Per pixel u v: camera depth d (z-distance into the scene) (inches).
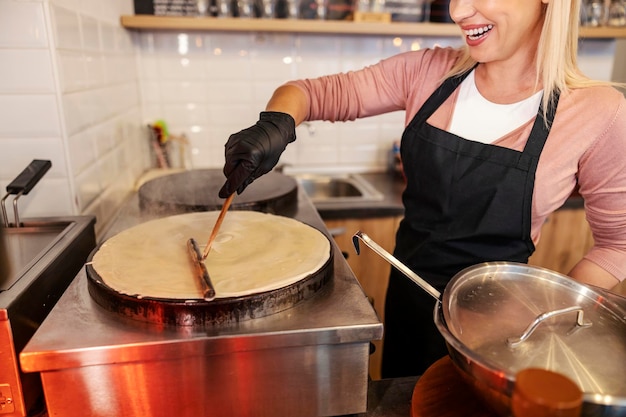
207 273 26.0
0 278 28.2
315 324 24.1
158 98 78.2
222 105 80.2
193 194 46.4
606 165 34.2
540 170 35.1
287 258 29.2
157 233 34.0
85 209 46.3
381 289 71.3
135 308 24.3
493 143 36.8
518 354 20.5
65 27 42.0
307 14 73.7
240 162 29.0
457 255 39.0
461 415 23.5
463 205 38.1
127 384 23.1
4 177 41.6
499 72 36.3
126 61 67.7
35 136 41.1
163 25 65.9
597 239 37.6
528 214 36.4
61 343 22.3
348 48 80.7
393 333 46.9
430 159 39.2
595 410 16.8
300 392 24.9
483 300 24.2
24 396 25.5
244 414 24.7
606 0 77.9
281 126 32.5
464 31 33.2
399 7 75.4
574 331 22.0
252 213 38.8
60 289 30.9
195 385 23.7
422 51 43.2
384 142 86.8
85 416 23.3
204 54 77.4
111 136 57.2
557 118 34.7
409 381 29.4
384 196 72.2
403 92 43.1
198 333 23.3
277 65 79.7
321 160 85.9
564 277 25.5
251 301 24.3
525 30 32.3
